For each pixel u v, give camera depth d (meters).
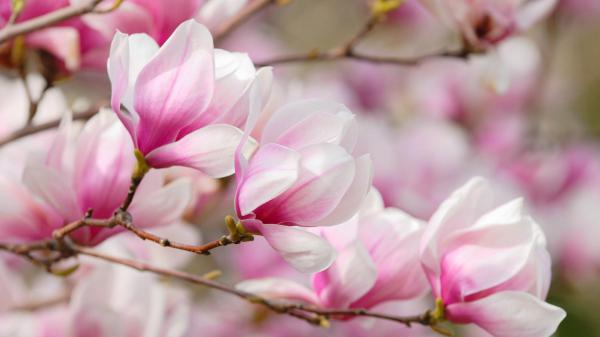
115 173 1.52
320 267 1.41
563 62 3.63
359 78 2.90
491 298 1.46
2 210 1.54
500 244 1.48
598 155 2.75
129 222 1.46
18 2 1.56
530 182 2.65
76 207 1.52
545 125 3.13
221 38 1.75
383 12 1.77
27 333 1.69
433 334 1.98
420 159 2.39
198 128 1.42
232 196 1.89
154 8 1.57
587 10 3.26
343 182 1.39
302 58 1.77
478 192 1.49
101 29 1.58
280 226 1.41
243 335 2.09
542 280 1.47
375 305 1.54
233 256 2.16
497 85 1.78
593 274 2.39
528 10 1.77
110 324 1.59
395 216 1.54
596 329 2.34
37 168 1.50
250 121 1.39
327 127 1.40
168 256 1.70
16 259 1.92
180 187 1.52
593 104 3.45
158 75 1.41
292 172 1.38
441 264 1.49
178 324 1.65
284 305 1.53
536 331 1.46
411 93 2.92
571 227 2.40
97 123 1.53
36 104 1.63
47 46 1.61
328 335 2.04
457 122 2.79
